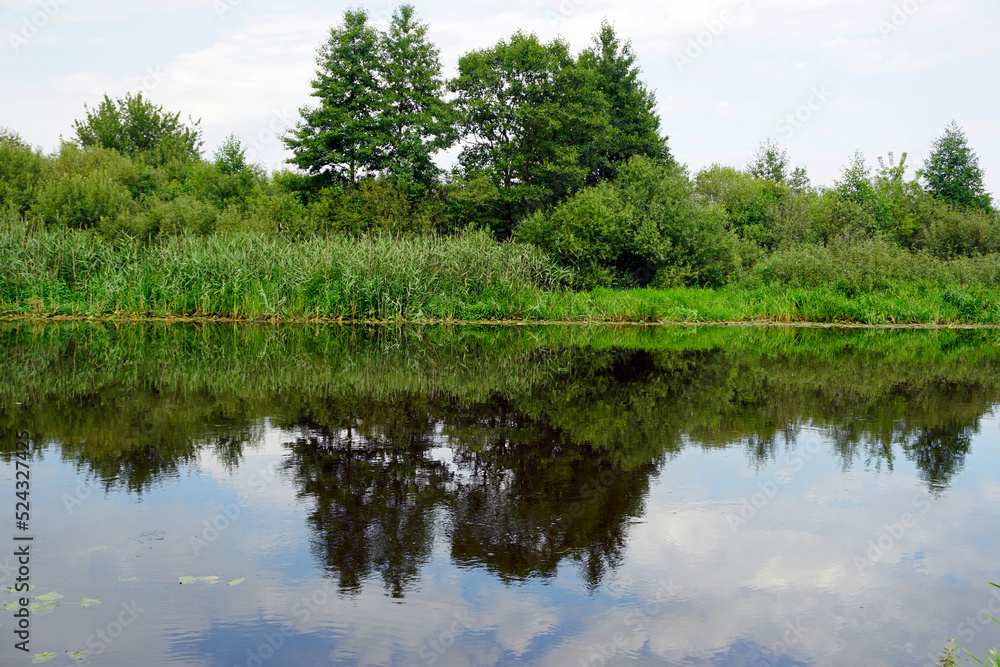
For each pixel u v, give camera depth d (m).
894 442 5.50
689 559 3.30
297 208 28.22
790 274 22.17
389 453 4.94
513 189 26.91
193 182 31.86
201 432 5.41
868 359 11.09
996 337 16.16
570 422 6.06
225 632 2.59
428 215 27.02
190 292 16.38
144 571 3.07
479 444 5.25
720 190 33.34
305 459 4.73
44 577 3.00
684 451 5.16
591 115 27.19
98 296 16.12
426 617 2.72
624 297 19.86
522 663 2.39
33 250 15.93
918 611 2.85
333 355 10.32
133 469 4.46
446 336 13.98
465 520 3.71
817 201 31.19
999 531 3.68
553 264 20.22
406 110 31.70
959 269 23.05
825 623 2.73
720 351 12.09
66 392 6.93
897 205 33.84
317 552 3.29
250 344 11.56
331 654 2.43
